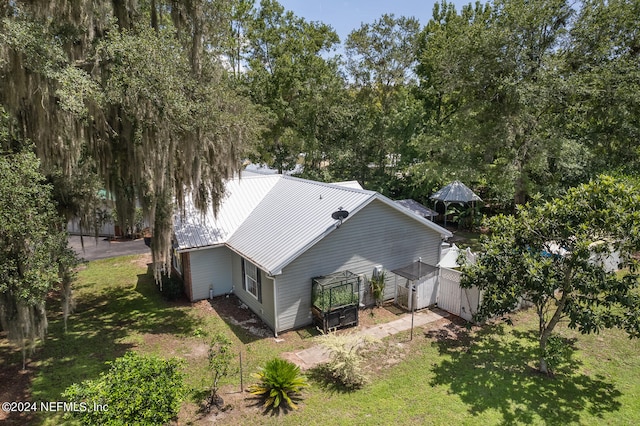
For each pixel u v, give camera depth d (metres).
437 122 25.72
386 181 24.97
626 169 17.86
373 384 7.97
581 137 18.50
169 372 6.57
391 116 24.48
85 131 9.43
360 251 11.40
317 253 10.59
